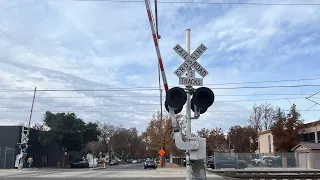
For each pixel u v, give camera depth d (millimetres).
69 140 58719
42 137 57156
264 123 90188
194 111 7719
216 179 26219
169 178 25844
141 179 24750
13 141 49219
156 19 8578
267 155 49562
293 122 61750
